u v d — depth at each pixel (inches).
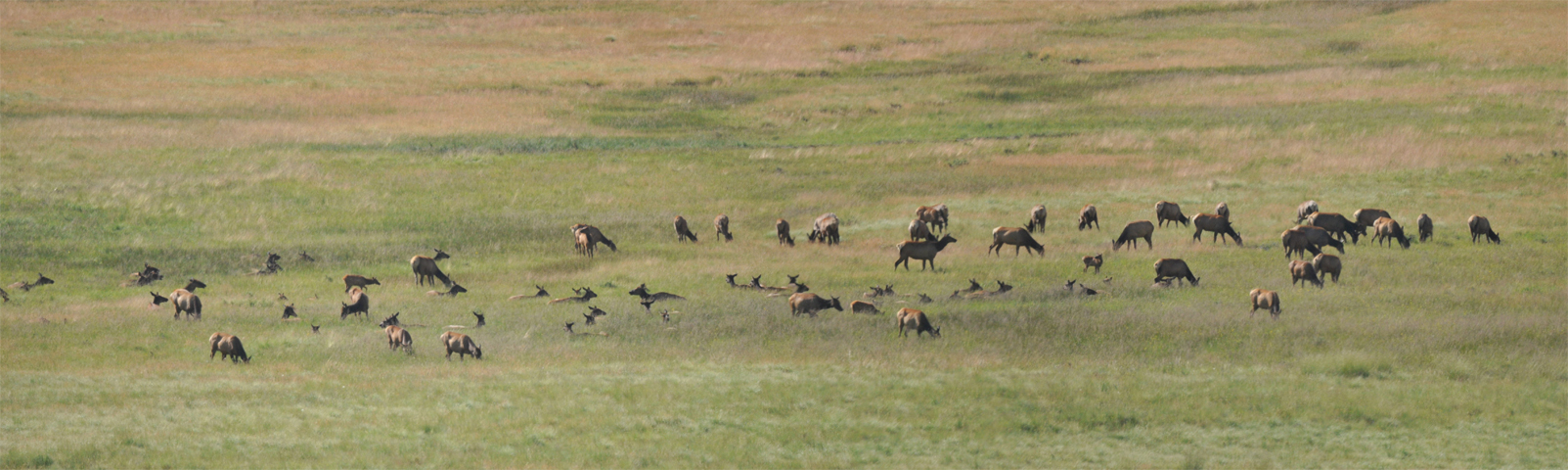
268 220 3885.3
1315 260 2778.1
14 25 7736.2
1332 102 5802.2
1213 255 3152.1
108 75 6471.5
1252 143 4955.7
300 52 7342.5
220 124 5482.3
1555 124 4990.2
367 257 3371.1
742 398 1831.9
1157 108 5925.2
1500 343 2170.3
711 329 2367.1
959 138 5457.7
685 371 2026.3
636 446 1569.9
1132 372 2005.4
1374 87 6063.0
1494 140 4763.8
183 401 1795.0
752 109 6176.2
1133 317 2386.8
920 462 1518.2
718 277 2982.3
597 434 1633.9
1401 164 4431.6
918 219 3533.5
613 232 3700.8
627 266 3157.0
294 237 3656.5
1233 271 2913.4
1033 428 1678.2
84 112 5620.1
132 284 3024.1
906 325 2285.9
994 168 4685.0
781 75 6973.4
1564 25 7372.1
